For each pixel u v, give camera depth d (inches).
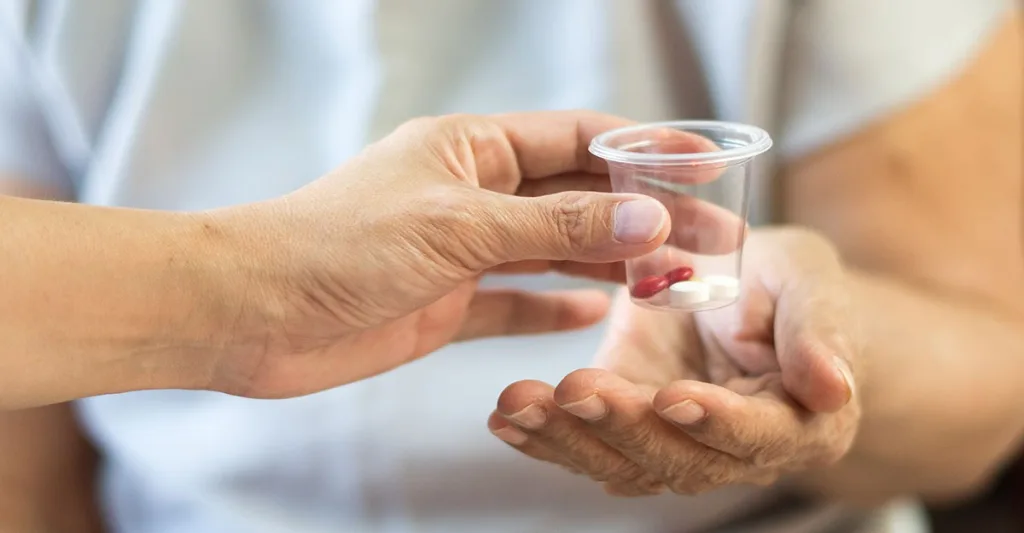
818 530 27.5
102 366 22.0
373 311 22.2
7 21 27.7
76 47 27.5
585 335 27.1
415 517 26.9
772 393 22.3
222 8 27.4
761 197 26.9
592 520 26.8
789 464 23.0
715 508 26.7
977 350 25.9
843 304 23.5
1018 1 28.5
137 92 27.4
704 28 26.7
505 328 25.1
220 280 21.9
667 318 24.2
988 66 26.6
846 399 21.8
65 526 29.1
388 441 26.6
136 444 27.9
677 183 22.8
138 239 21.8
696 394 21.2
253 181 27.6
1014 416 26.4
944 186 26.5
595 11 26.7
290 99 27.8
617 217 21.5
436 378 26.8
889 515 28.2
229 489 27.2
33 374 21.7
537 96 27.4
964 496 30.3
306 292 22.0
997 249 26.7
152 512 28.3
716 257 23.3
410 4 27.0
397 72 27.1
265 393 23.1
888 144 26.3
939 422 25.8
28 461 28.7
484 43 27.5
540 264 25.3
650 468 22.3
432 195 21.9
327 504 27.0
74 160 28.5
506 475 26.7
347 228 21.9
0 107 28.1
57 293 21.5
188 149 27.7
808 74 26.6
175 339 22.0
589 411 21.4
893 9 26.2
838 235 26.9
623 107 26.9
